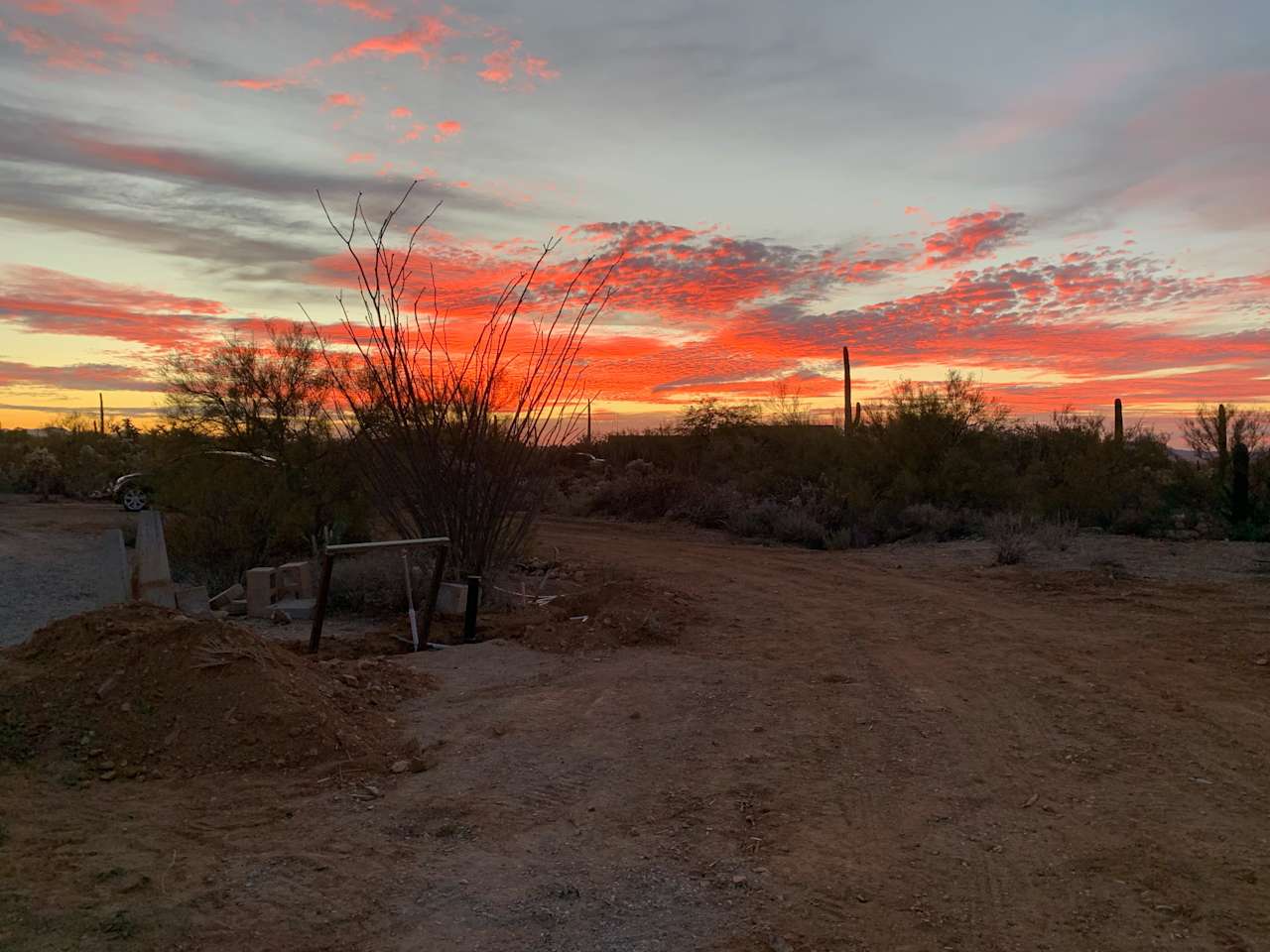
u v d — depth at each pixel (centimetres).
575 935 374
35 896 393
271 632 1009
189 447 1427
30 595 1279
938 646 936
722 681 793
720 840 470
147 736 578
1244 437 1859
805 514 2117
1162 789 539
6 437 4344
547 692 757
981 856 452
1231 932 377
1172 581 1276
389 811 504
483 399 1158
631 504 2672
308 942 366
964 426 2194
